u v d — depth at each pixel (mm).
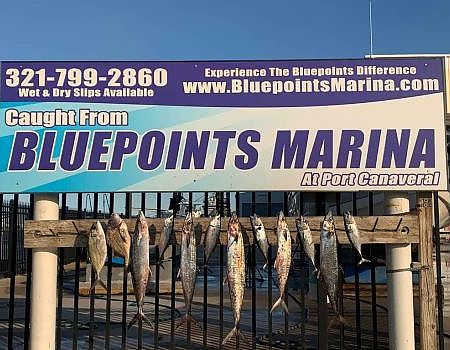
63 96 3691
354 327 6168
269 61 3699
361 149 3633
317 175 3625
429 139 3631
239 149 3648
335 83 3680
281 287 3344
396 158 3623
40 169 3646
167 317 7180
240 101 3678
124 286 3695
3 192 3625
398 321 3582
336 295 3338
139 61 3707
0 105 3682
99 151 3660
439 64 3682
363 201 5531
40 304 3588
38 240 3594
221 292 3725
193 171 3641
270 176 3629
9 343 3607
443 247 6242
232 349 5047
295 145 3645
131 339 5609
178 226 3596
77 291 3646
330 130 3648
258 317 7191
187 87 3693
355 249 3617
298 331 6027
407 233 3586
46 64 3711
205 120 3668
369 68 3688
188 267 3324
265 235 3402
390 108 3658
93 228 3426
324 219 3408
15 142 3664
